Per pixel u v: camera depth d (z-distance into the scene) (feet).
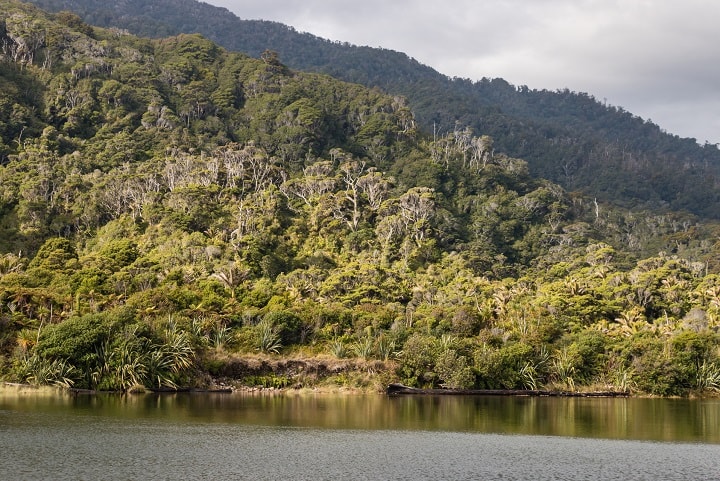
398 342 440.45
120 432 250.78
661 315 645.51
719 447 254.47
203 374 389.80
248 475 200.44
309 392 396.78
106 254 600.80
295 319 444.55
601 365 458.50
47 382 346.54
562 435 274.98
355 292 588.91
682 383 452.35
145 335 374.84
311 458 222.48
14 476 190.80
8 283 476.13
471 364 428.97
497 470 212.64
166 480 192.85
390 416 313.53
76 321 363.56
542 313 540.11
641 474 211.20
